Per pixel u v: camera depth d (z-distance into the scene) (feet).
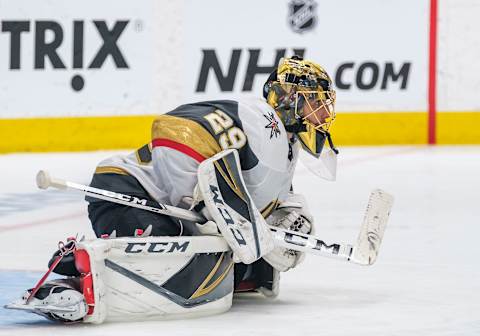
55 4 72.79
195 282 25.67
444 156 73.51
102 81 74.69
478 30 81.82
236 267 28.81
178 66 76.64
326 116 28.04
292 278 32.83
